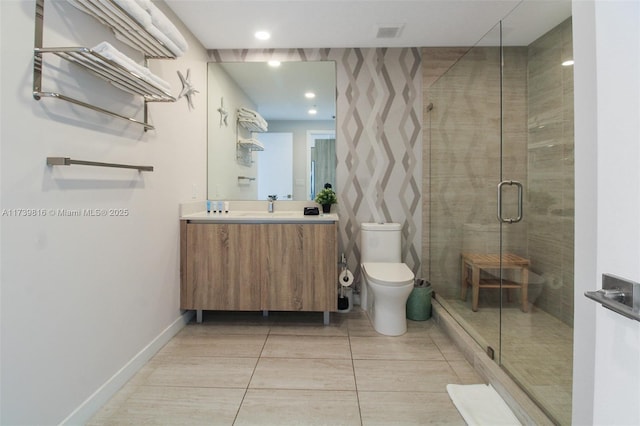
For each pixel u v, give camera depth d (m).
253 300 2.43
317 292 2.43
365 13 2.29
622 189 0.65
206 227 2.40
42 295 1.22
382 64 2.91
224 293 2.42
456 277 2.71
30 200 1.16
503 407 1.54
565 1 1.95
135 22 1.45
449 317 2.43
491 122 2.50
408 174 2.95
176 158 2.32
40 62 1.18
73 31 1.35
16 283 1.11
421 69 2.90
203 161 2.82
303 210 2.99
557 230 2.09
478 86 2.54
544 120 2.24
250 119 3.03
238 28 2.50
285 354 2.06
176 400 1.60
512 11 2.14
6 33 1.06
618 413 0.65
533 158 2.33
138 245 1.85
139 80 1.52
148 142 1.94
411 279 2.28
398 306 2.34
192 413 1.51
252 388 1.70
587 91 0.94
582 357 0.98
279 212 2.96
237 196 2.99
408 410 1.54
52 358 1.26
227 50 2.90
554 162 2.13
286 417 1.49
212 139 2.92
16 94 1.10
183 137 2.43
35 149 1.17
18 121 1.11
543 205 2.22
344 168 2.97
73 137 1.35
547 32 2.22
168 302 2.23
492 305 2.45
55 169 1.26
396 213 2.97
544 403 1.42
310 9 2.24
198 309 2.44
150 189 1.98
